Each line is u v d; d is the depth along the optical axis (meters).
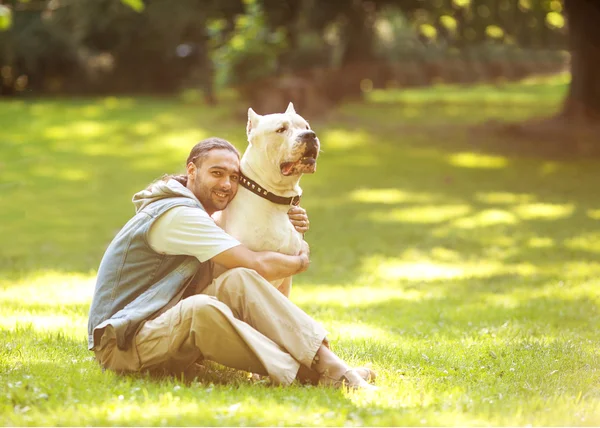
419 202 16.80
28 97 34.50
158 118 27.98
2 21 12.61
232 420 4.23
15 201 16.95
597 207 16.17
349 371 5.04
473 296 9.25
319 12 32.81
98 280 5.24
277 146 5.32
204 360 5.66
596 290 9.44
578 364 5.92
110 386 4.88
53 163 21.31
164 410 4.41
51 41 34.50
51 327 7.06
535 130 25.95
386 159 22.30
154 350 4.98
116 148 23.39
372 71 38.38
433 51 48.69
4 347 5.96
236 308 5.02
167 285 5.13
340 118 28.72
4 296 8.70
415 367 5.70
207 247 5.05
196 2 32.81
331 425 4.20
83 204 16.72
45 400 4.62
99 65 36.12
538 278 10.27
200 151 5.40
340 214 15.48
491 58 52.53
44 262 11.32
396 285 10.04
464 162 21.97
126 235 5.19
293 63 32.81
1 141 23.91
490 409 4.64
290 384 4.95
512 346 6.44
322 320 7.68
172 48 35.00
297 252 5.59
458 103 36.25
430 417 4.37
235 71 26.20
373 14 35.12
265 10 30.97
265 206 5.42
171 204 5.13
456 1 28.78
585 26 25.56
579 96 26.22
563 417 4.46
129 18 34.53
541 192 17.97
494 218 15.01
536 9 27.06
